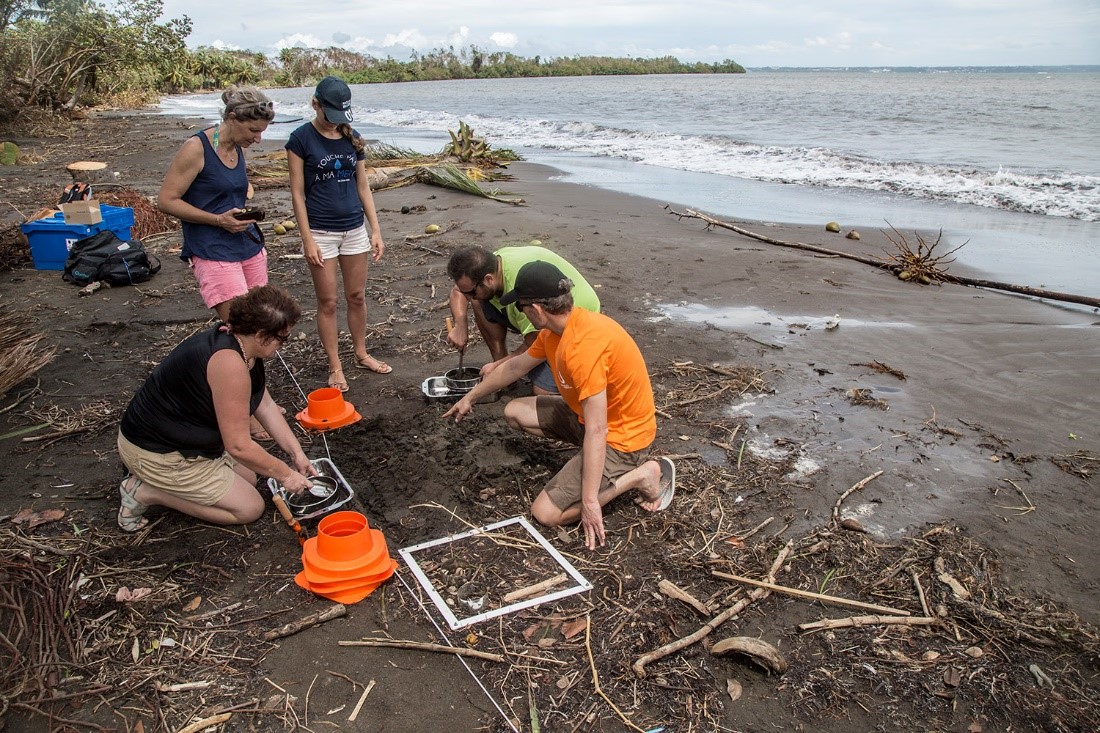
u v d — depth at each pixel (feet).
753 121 77.56
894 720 8.16
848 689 8.55
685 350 18.38
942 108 86.99
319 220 15.25
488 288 13.14
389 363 17.76
